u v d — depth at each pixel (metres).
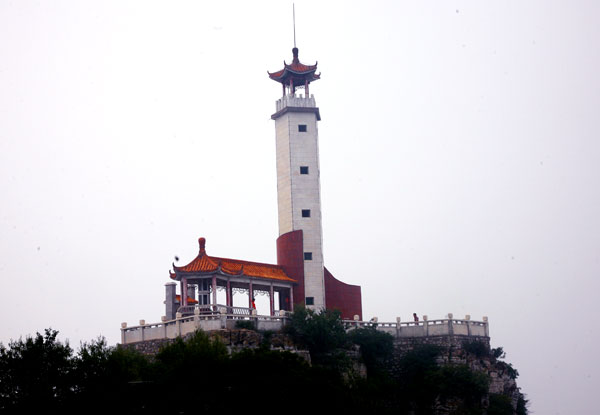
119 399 72.56
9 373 74.00
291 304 101.56
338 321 93.75
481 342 98.88
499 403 95.50
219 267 91.62
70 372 74.44
